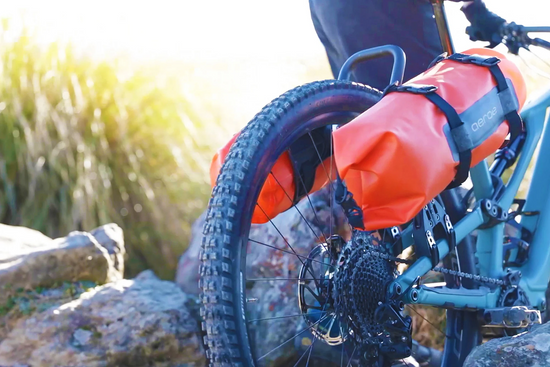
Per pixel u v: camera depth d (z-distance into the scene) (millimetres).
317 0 1985
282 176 1521
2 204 3594
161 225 3709
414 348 2195
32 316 2281
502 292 1833
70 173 3719
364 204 1373
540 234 1980
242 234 1366
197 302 2482
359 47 1937
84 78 4207
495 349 1467
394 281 1529
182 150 4012
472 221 1759
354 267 1457
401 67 1589
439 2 1751
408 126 1333
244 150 1400
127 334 2252
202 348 2318
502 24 1825
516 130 1599
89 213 3627
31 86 3986
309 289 1526
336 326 1500
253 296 2553
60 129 3809
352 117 1630
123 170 3840
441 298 1659
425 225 1583
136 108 4129
